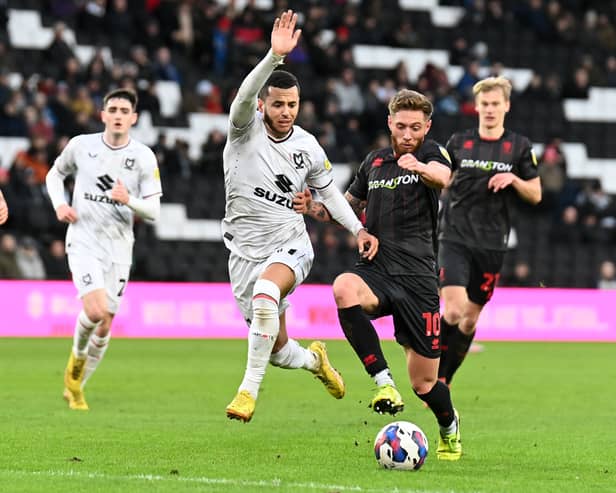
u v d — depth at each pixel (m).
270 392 42.25
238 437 29.11
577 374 51.44
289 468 23.84
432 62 98.50
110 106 34.84
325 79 91.62
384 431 24.08
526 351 66.88
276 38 25.33
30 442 27.52
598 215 88.19
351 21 99.62
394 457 23.72
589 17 108.19
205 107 89.69
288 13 25.56
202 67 92.00
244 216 27.98
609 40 107.44
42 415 33.44
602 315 78.50
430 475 23.22
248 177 27.53
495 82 37.19
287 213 27.94
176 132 88.19
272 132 27.36
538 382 47.31
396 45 99.69
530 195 36.97
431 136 89.56
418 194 26.02
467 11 105.56
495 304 76.56
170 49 92.44
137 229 79.19
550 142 91.38
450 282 37.12
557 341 76.94
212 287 73.56
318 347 30.75
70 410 34.94
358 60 99.25
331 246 78.94
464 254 37.44
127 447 26.86
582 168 99.75
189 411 35.28
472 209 37.47
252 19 92.62
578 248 86.06
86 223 35.16
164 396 39.91
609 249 86.88
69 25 92.44
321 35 93.94
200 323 72.94
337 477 22.69
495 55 103.81
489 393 42.47
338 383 31.23
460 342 38.03
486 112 37.22
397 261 25.92
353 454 26.11
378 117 88.06
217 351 62.47
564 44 106.06
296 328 73.62
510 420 34.03
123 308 71.50
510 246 85.44
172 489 20.81
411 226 26.08
